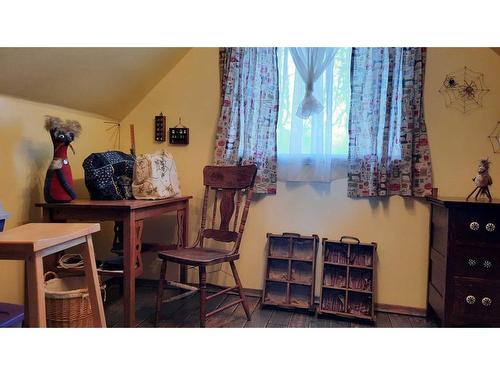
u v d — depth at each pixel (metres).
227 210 2.25
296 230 2.47
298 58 2.32
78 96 2.23
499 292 1.81
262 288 2.53
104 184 2.09
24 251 1.08
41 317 1.10
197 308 2.33
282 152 2.48
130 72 2.36
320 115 2.37
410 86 2.22
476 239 1.83
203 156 2.66
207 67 2.63
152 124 2.75
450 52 2.21
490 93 2.18
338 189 2.40
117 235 2.44
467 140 2.21
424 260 2.28
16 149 1.91
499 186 2.18
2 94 1.81
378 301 2.35
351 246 2.34
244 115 2.47
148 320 2.12
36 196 2.04
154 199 2.13
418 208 2.28
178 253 2.04
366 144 2.30
